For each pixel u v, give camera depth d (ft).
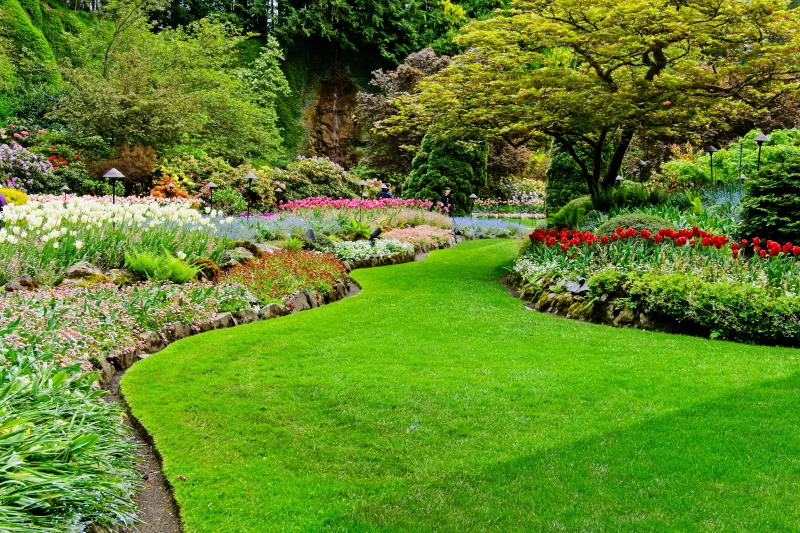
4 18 74.02
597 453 11.80
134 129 61.62
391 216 54.44
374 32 126.93
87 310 18.58
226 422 13.60
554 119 35.60
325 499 10.36
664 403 14.38
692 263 24.27
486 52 36.88
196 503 10.24
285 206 59.00
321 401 14.85
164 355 18.47
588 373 16.80
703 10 32.63
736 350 18.98
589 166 62.69
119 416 13.39
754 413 13.52
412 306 26.35
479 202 86.07
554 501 10.06
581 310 24.54
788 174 27.50
